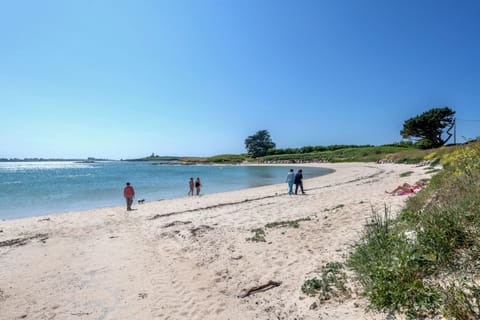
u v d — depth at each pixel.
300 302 3.85
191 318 4.00
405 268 3.22
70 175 50.41
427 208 5.32
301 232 7.34
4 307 4.50
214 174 49.62
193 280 5.17
